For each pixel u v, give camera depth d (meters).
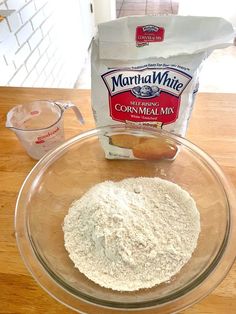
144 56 0.28
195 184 0.33
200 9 1.40
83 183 0.34
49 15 0.91
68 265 0.27
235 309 0.24
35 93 0.46
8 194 0.33
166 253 0.26
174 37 0.27
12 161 0.37
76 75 1.26
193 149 0.34
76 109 0.38
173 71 0.29
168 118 0.32
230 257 0.25
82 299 0.23
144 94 0.30
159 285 0.25
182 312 0.24
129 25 0.27
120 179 0.35
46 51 0.91
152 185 0.33
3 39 0.64
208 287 0.24
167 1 1.74
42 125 0.40
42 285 0.24
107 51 0.28
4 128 0.41
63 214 0.31
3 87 0.48
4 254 0.28
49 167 0.34
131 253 0.26
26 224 0.28
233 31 0.26
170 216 0.30
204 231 0.29
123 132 0.33
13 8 0.67
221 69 1.24
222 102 0.43
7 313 0.25
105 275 0.26
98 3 1.37
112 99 0.31
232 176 0.34
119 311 0.23
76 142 0.35
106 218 0.27
